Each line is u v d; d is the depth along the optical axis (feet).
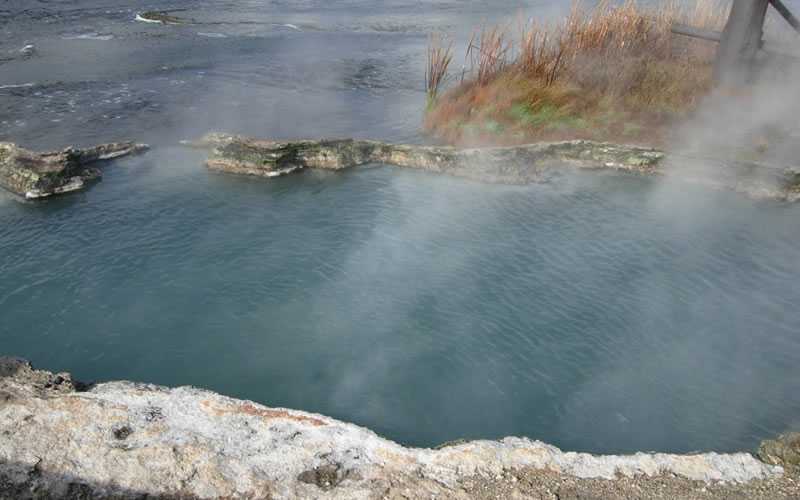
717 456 19.56
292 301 29.96
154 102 59.57
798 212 39.29
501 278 31.96
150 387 21.62
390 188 42.68
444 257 33.94
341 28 93.40
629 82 51.83
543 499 17.52
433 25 93.86
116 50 77.61
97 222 37.35
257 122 54.49
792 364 26.35
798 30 48.96
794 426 23.12
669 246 35.24
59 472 17.69
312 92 63.16
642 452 20.12
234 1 115.96
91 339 27.07
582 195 41.60
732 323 28.81
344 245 35.12
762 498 17.99
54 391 20.98
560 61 53.01
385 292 30.73
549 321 28.63
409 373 25.38
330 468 18.24
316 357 26.21
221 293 30.53
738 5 48.14
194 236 35.88
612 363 26.13
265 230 36.65
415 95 61.87
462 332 27.81
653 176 44.29
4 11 96.48
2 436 18.65
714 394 24.61
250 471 17.95
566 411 23.59
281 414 20.35
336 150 45.75
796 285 31.76
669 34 55.77
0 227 36.58
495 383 24.91
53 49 76.69
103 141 49.70
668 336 27.84
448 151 44.73
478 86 52.85
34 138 49.49
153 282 31.37
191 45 81.30
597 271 32.71
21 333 27.37
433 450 19.24
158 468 17.87
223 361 25.89
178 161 46.88
